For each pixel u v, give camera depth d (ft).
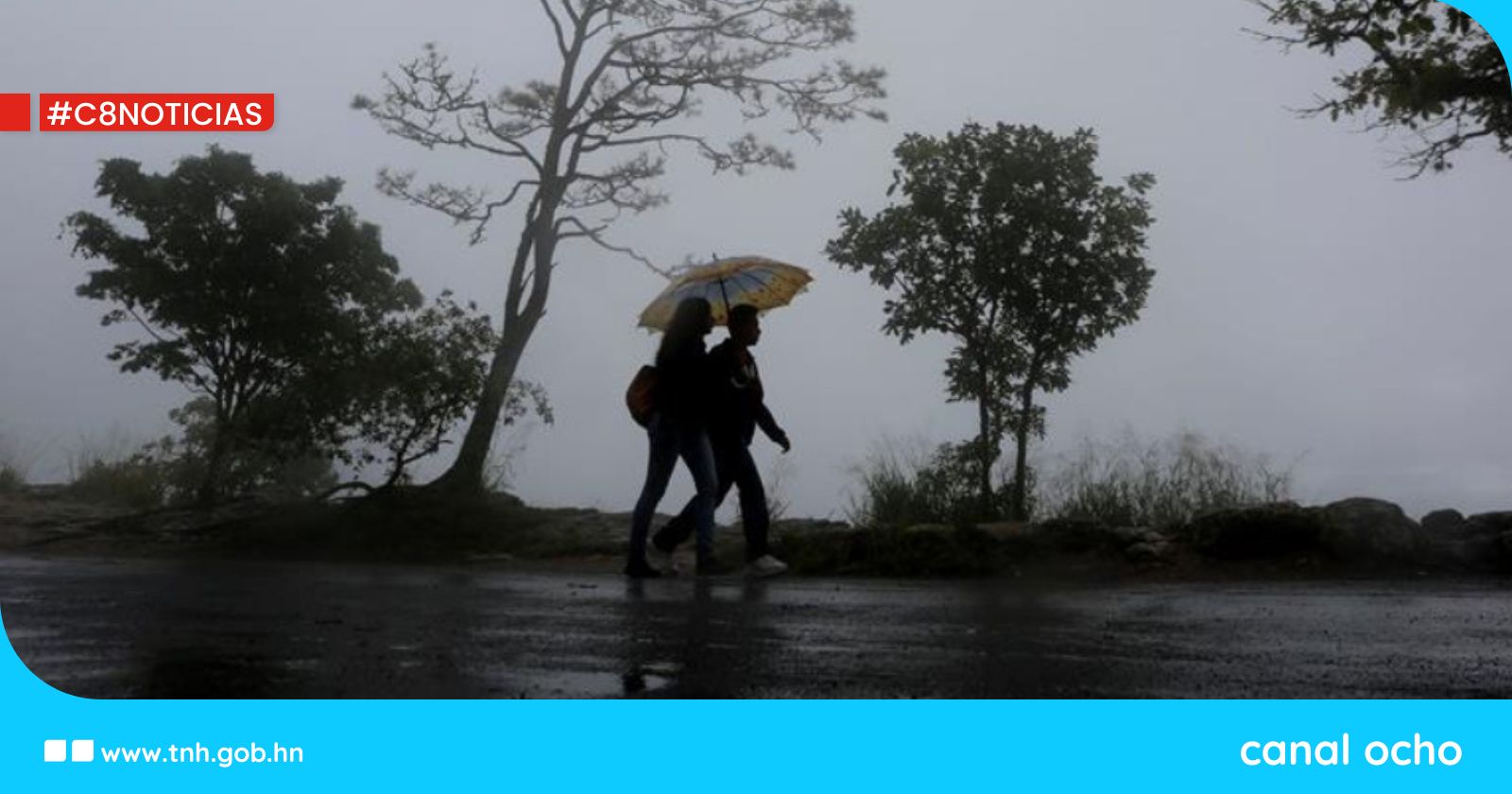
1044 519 44.62
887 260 51.60
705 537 39.63
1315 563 38.88
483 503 57.36
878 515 49.80
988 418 50.70
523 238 66.49
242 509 60.03
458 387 57.52
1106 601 30.17
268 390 64.95
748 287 41.47
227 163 64.75
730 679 18.48
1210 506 46.91
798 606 29.19
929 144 51.08
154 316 65.10
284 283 64.64
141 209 64.44
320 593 32.71
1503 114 35.94
